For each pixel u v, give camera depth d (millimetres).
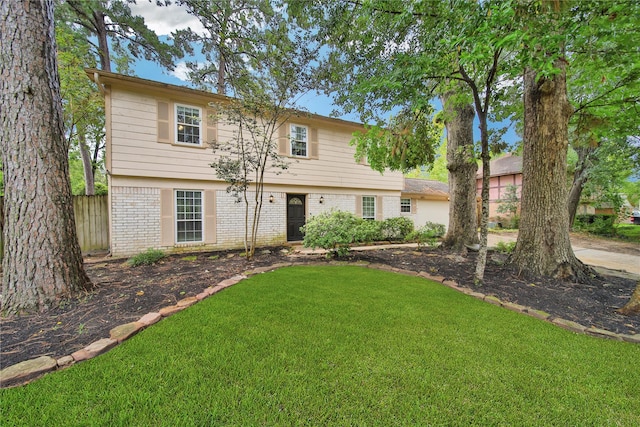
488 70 4152
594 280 4246
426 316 3006
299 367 2027
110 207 6766
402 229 9867
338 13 4340
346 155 10562
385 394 1756
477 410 1637
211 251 7723
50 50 3232
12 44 3002
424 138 6055
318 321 2842
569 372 2029
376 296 3660
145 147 7082
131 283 4082
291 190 9438
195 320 2816
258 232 8797
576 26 2883
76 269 3373
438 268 5258
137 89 6957
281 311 3096
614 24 3217
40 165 3109
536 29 2818
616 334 2623
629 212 14883
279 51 5289
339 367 2033
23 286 2980
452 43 3014
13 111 3025
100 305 3162
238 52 5750
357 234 6129
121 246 6863
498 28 2848
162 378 1880
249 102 5746
